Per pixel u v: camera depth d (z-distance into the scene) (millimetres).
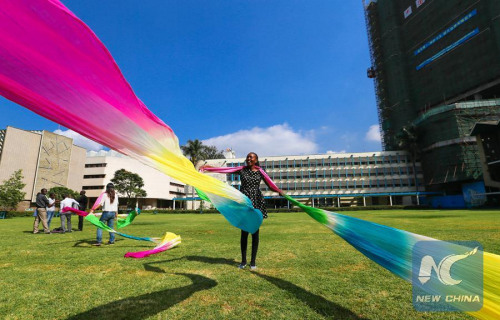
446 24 54062
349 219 2039
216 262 3908
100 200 5973
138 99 1427
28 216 33188
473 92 49438
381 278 3039
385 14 67812
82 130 1261
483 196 40469
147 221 16188
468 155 43906
